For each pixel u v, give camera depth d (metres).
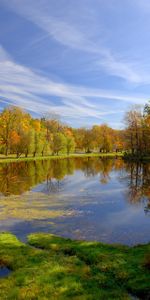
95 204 33.12
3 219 26.95
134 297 12.64
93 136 157.12
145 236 21.36
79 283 13.41
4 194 39.94
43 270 14.86
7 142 103.69
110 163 93.50
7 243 19.59
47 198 37.00
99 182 51.38
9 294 12.80
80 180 54.34
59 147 129.50
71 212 29.44
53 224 25.16
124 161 98.62
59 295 12.47
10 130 103.38
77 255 17.30
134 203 33.31
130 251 17.28
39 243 19.72
